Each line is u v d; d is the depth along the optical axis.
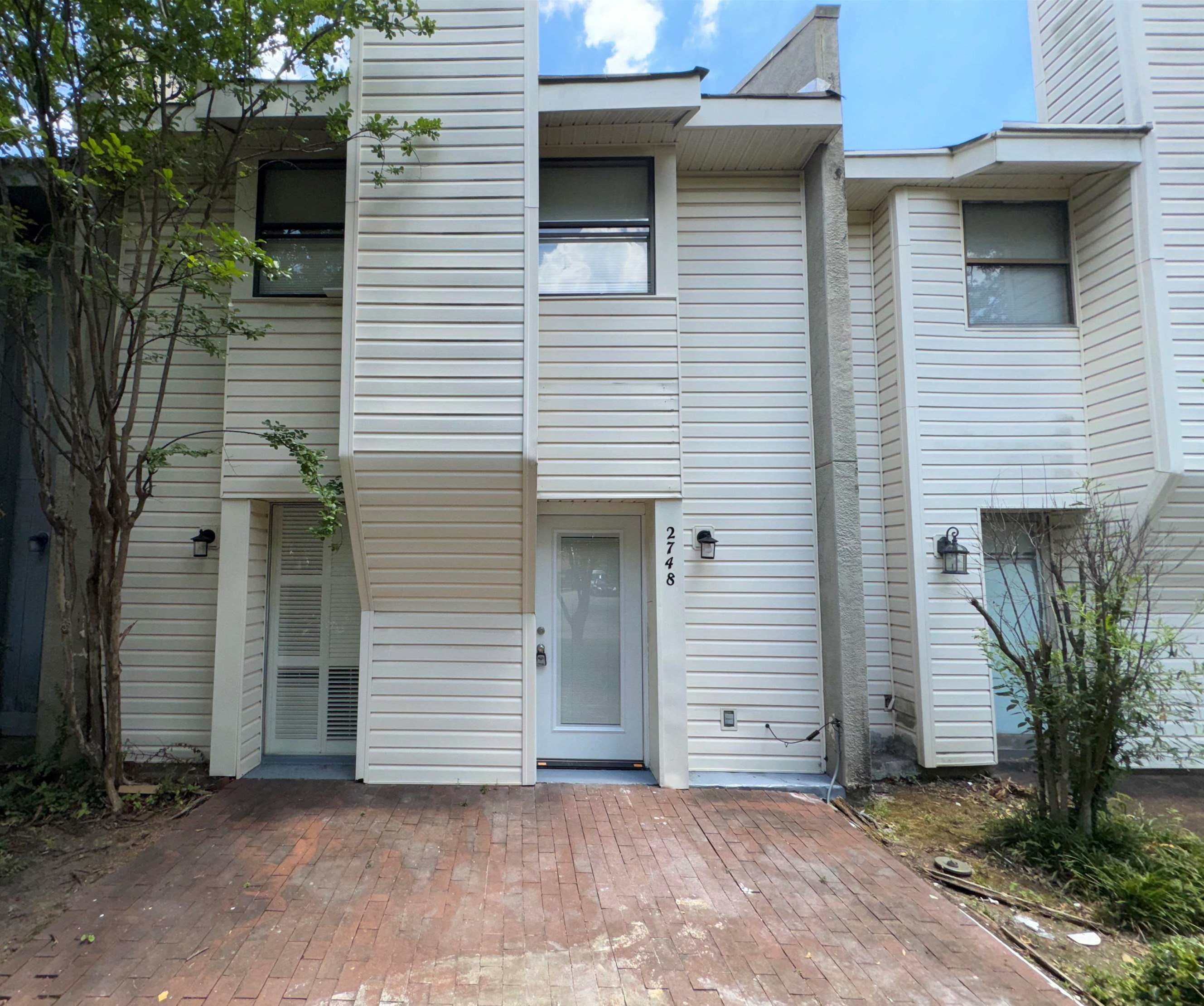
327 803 4.41
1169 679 3.75
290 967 2.71
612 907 3.22
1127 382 5.38
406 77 4.62
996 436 5.62
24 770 4.84
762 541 5.30
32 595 5.60
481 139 4.62
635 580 5.36
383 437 4.47
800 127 5.00
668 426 5.01
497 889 3.37
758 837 4.06
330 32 4.30
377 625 4.86
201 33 4.10
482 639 4.87
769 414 5.39
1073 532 5.37
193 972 2.68
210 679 5.11
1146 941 3.06
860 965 2.81
